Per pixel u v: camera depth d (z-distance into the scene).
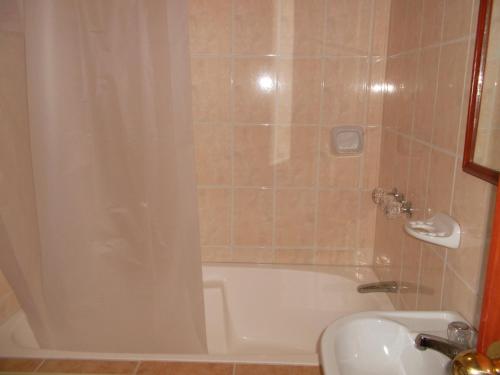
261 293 2.10
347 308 1.99
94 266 1.37
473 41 1.08
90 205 1.32
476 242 1.05
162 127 1.24
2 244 1.38
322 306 2.04
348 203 2.07
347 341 1.06
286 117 1.99
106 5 1.18
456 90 1.18
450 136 1.21
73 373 1.27
